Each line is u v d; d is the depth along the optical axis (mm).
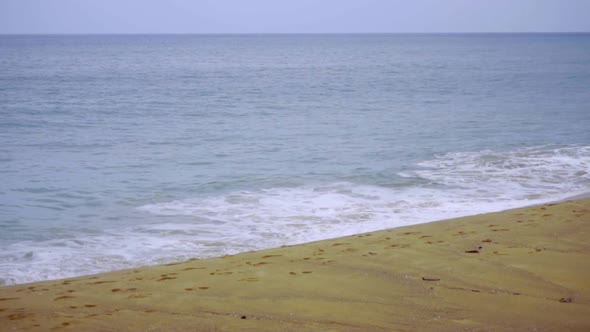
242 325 6031
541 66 77562
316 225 11812
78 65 81875
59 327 6059
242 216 12578
